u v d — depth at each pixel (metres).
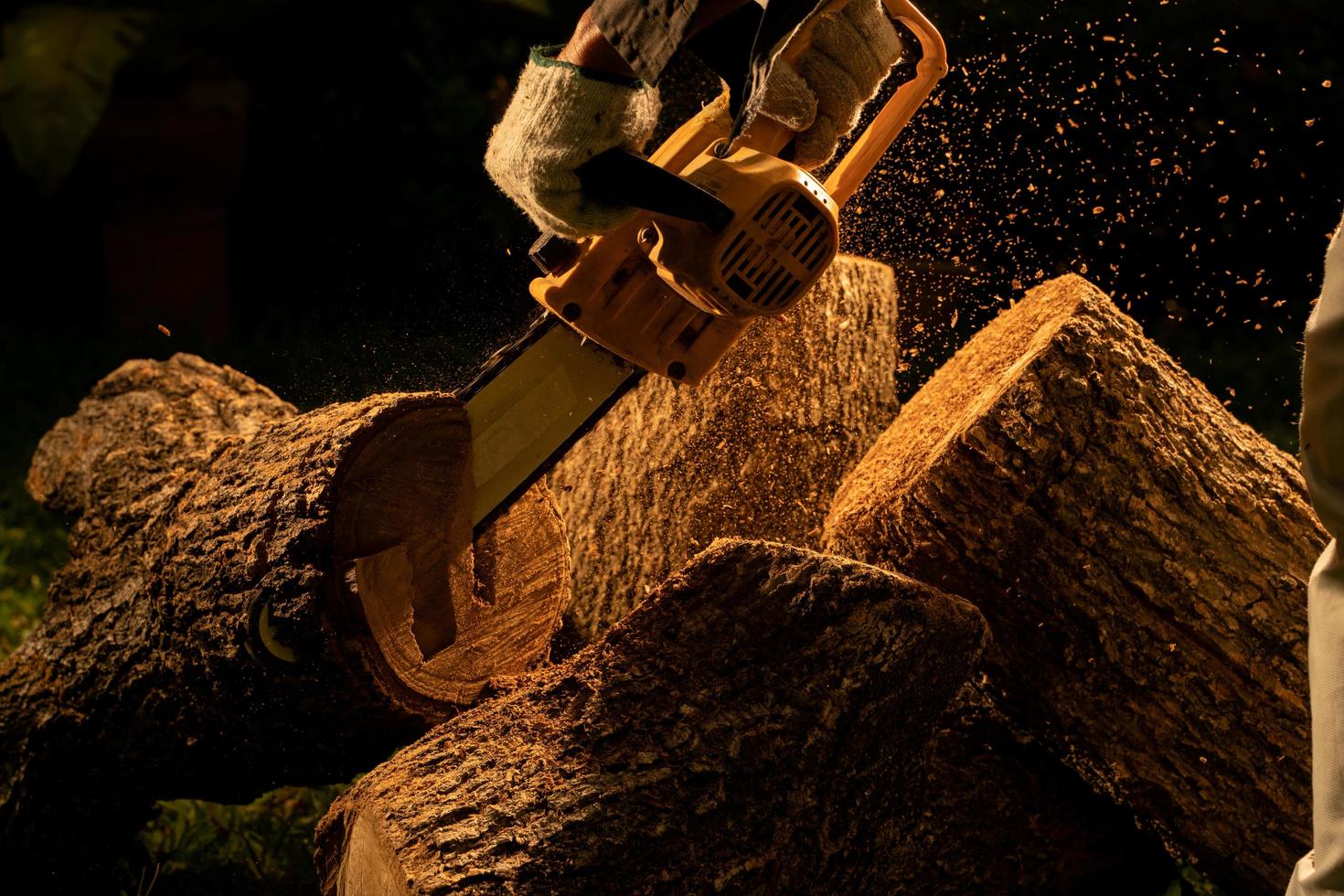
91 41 9.41
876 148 3.03
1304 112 8.97
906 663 2.71
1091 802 3.44
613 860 2.51
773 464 4.42
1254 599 3.03
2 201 11.72
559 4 10.70
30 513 6.70
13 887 3.60
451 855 2.52
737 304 2.77
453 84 10.18
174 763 3.46
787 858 2.61
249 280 10.45
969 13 8.27
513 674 3.49
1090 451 3.03
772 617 2.78
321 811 4.21
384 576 3.01
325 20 10.26
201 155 9.51
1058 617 3.12
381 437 2.98
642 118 2.67
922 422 3.79
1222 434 3.20
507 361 3.13
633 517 4.40
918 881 3.21
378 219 10.33
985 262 8.61
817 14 2.67
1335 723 1.91
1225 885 3.21
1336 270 1.89
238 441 3.58
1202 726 3.06
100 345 9.32
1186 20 8.68
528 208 2.78
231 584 3.04
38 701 3.59
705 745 2.65
